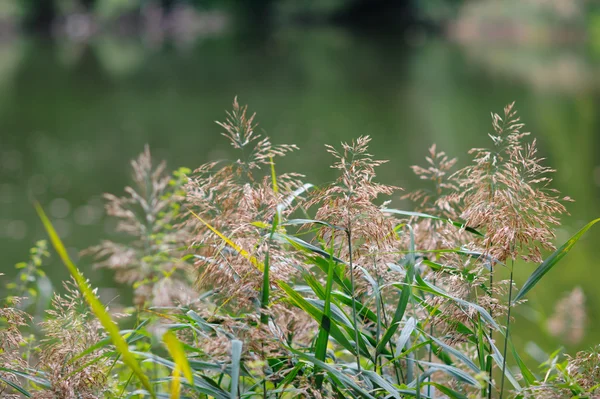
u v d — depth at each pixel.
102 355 1.81
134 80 22.12
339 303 2.03
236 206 1.96
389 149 11.67
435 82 20.86
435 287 1.94
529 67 24.52
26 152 12.16
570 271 5.68
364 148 1.86
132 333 1.95
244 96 18.59
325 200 1.85
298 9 49.53
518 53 30.58
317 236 1.98
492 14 40.75
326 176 9.38
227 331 1.72
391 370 2.19
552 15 38.47
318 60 27.97
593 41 36.84
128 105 17.36
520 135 1.93
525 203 1.89
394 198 7.27
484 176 1.93
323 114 15.59
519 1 40.25
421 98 17.73
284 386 1.73
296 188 2.07
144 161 2.86
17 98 18.45
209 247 1.98
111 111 16.48
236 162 1.97
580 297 4.55
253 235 1.87
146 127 14.42
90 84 21.19
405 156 11.02
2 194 9.37
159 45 36.19
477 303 1.91
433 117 14.88
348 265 1.91
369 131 13.44
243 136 1.97
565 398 1.78
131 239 6.99
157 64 26.81
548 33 38.47
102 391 1.91
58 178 10.27
